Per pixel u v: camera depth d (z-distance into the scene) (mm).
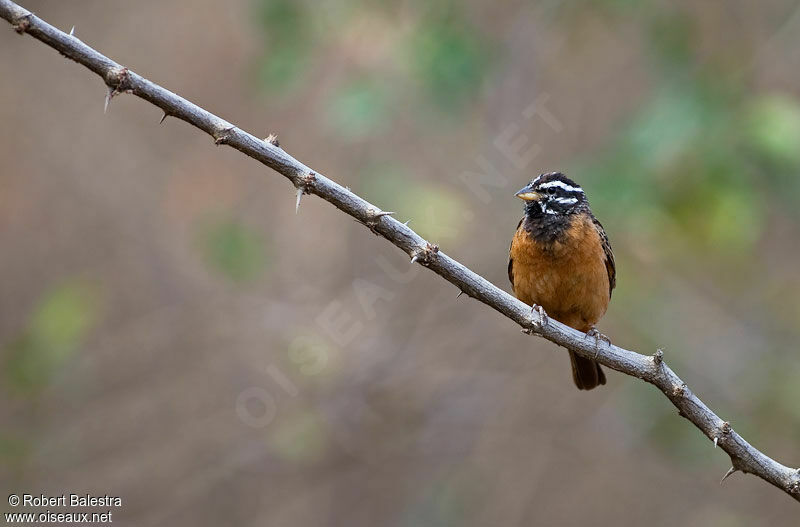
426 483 14703
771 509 14844
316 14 13594
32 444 14141
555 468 15016
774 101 12562
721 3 15047
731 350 14797
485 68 13812
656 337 14055
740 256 13953
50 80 16250
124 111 16141
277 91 13477
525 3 15195
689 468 14617
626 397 14734
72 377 14391
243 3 16312
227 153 15922
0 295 15031
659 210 12570
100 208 15680
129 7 16641
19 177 15680
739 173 12477
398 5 13789
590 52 15586
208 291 15250
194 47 16375
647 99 13859
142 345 14898
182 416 14648
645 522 14695
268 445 14484
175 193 15734
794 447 14305
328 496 14539
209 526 14258
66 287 13859
